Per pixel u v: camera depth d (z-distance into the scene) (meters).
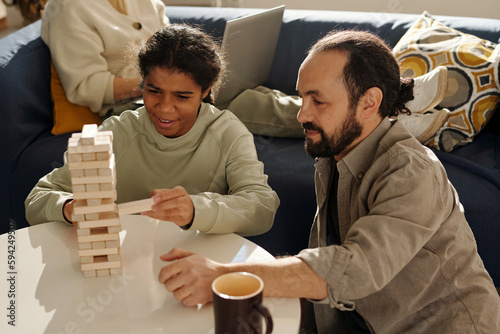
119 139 1.48
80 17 2.13
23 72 2.15
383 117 1.19
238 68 2.17
